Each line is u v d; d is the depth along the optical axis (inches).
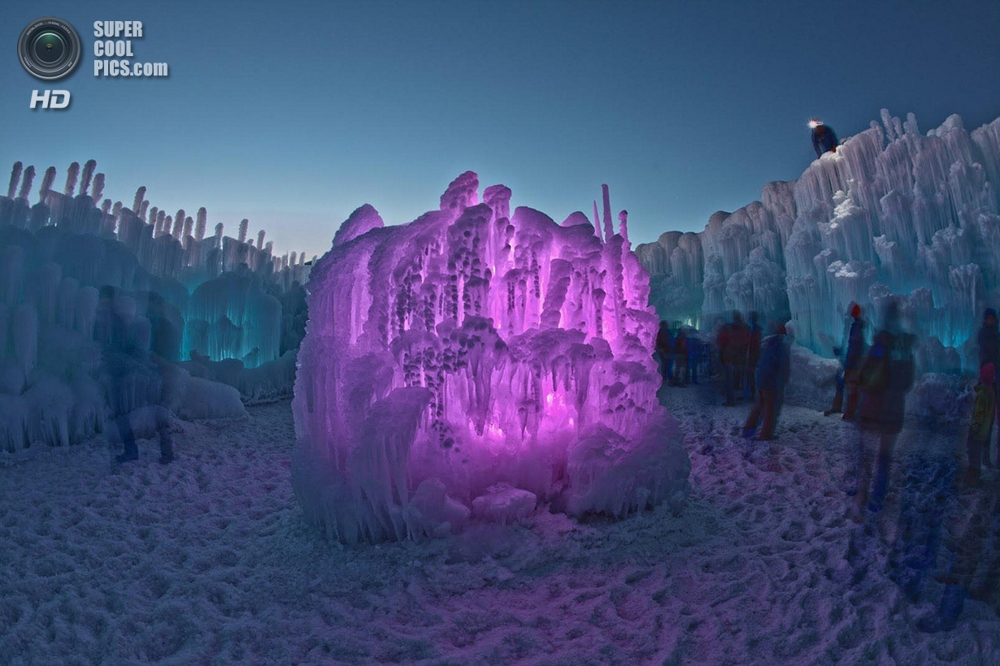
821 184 497.7
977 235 378.9
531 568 158.6
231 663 120.5
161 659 126.0
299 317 541.0
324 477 178.5
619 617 136.6
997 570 153.9
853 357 344.8
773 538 182.5
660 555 168.1
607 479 178.5
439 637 128.5
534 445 185.6
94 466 264.2
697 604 144.1
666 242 793.6
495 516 170.7
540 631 132.1
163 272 433.1
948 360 335.6
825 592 144.7
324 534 178.2
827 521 193.9
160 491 238.4
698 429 369.4
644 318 208.7
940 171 411.2
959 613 130.9
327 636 129.7
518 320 191.5
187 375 366.0
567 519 179.2
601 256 203.0
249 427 367.9
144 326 319.0
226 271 464.8
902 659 120.0
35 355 293.0
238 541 187.5
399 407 166.7
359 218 213.3
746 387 474.9
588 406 191.8
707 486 241.3
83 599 147.3
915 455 263.3
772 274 573.0
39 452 273.9
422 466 175.0
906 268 405.7
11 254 298.0
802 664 119.1
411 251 183.6
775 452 290.5
